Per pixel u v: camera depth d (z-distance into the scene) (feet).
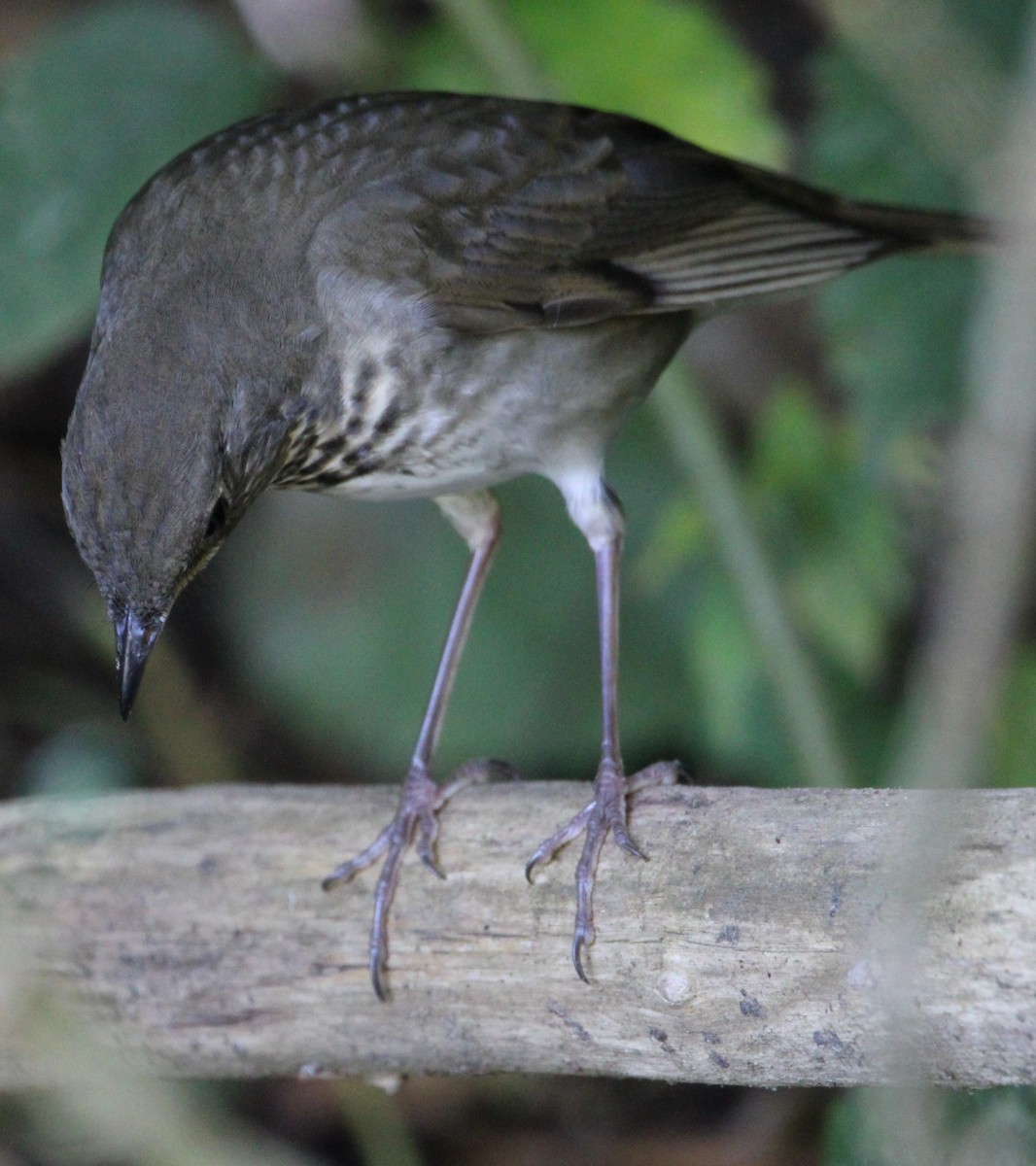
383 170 31.89
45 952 29.37
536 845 27.45
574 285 32.40
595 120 34.47
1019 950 22.41
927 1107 23.45
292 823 29.27
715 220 34.35
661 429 43.19
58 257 38.34
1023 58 36.22
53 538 53.47
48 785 48.08
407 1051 27.91
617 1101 44.21
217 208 30.83
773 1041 24.76
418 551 47.60
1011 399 16.53
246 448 29.48
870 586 41.39
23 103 39.09
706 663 42.14
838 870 24.56
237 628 49.19
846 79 40.83
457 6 38.58
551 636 46.70
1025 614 39.27
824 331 41.27
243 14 48.24
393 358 30.89
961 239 34.78
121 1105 23.12
